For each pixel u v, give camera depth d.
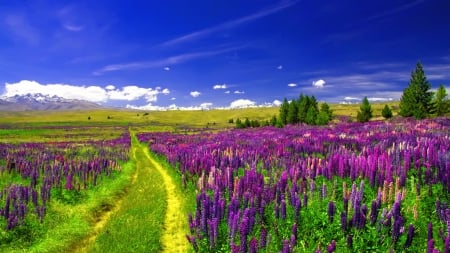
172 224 15.20
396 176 13.07
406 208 10.76
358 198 10.52
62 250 14.06
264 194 12.85
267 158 21.67
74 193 20.48
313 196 12.68
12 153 35.16
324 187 12.30
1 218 15.26
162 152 39.41
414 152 14.80
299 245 10.07
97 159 32.09
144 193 21.94
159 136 73.75
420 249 9.04
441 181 11.86
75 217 17.42
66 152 41.81
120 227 15.59
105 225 16.81
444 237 9.00
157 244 12.90
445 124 39.06
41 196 18.03
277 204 12.16
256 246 9.57
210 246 11.13
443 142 18.12
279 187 13.16
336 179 13.77
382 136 28.14
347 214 10.66
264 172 18.77
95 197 21.11
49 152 39.16
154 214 16.33
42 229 15.40
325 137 31.39
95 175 24.23
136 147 58.31
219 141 41.91
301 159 19.94
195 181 20.22
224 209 12.41
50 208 17.72
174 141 52.62
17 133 108.94
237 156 22.73
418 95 71.19
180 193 19.95
